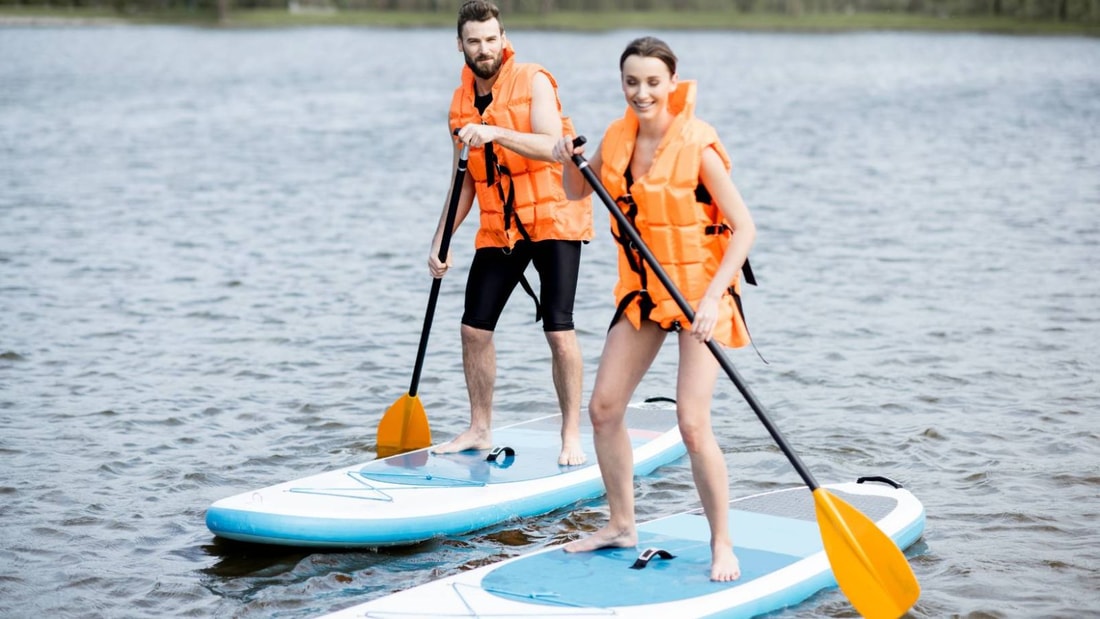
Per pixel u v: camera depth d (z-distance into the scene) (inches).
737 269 173.3
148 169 775.1
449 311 400.8
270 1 3649.1
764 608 178.5
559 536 215.9
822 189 674.2
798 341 355.6
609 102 1230.3
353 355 345.7
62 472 250.1
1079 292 412.2
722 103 1249.4
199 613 187.0
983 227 542.9
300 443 271.1
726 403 299.0
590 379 323.3
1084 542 210.2
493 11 229.3
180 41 2485.2
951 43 2438.5
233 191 683.4
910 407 291.9
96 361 338.0
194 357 342.6
